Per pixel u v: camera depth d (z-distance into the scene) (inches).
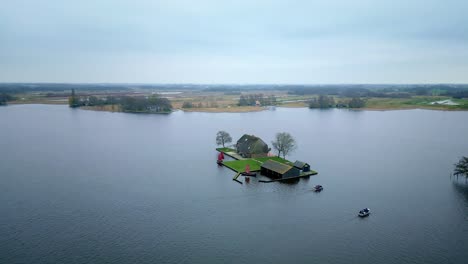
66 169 5536.4
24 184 4785.9
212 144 7647.6
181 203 4104.3
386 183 4817.9
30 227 3489.2
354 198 4252.0
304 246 3129.9
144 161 6058.1
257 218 3693.4
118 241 3223.4
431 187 4650.6
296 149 7027.6
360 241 3211.1
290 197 4288.9
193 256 2974.9
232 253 3016.7
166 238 3277.6
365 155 6525.6
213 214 3796.8
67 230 3430.1
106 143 7721.5
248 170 5226.4
